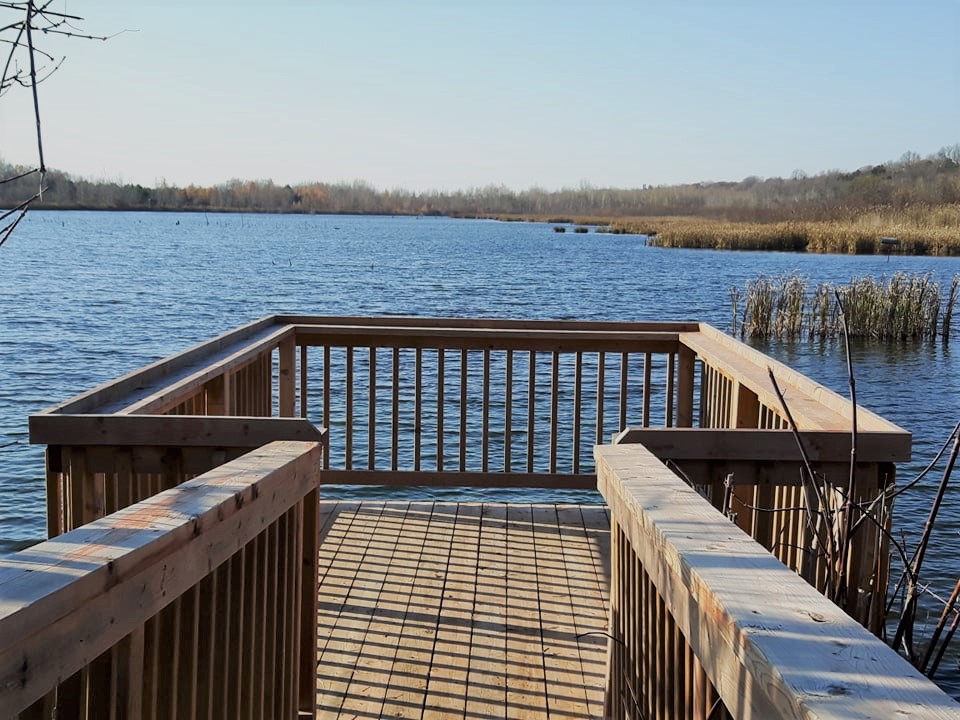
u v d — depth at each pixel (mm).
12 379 13977
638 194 136250
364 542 4648
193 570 1635
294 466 2229
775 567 1411
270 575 2162
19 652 1141
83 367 15164
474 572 4270
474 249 61688
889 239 47188
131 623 1415
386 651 3467
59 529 2943
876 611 2670
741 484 2750
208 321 21734
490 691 3164
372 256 51812
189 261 44969
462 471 5207
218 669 1873
